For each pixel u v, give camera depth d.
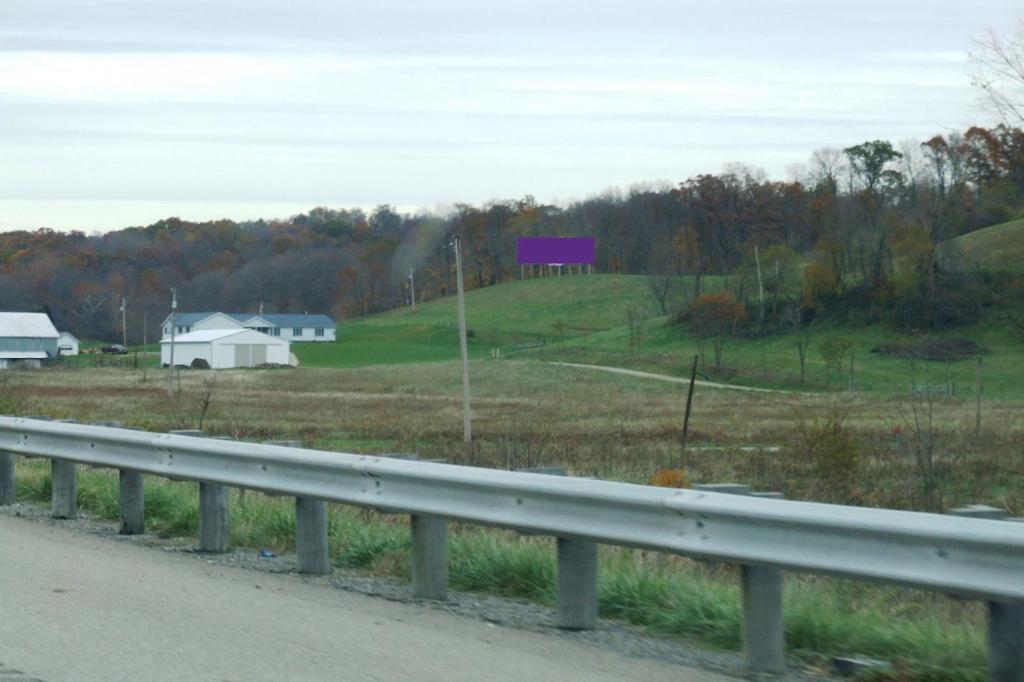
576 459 37.47
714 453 40.84
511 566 11.52
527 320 169.00
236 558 13.23
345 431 52.31
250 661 8.48
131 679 7.91
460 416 66.69
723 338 132.62
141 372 124.50
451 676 8.19
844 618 9.47
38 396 73.94
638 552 13.71
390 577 12.20
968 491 28.84
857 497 26.22
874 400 85.50
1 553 13.04
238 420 55.75
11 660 8.36
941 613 10.87
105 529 15.43
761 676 8.41
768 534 8.35
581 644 9.30
